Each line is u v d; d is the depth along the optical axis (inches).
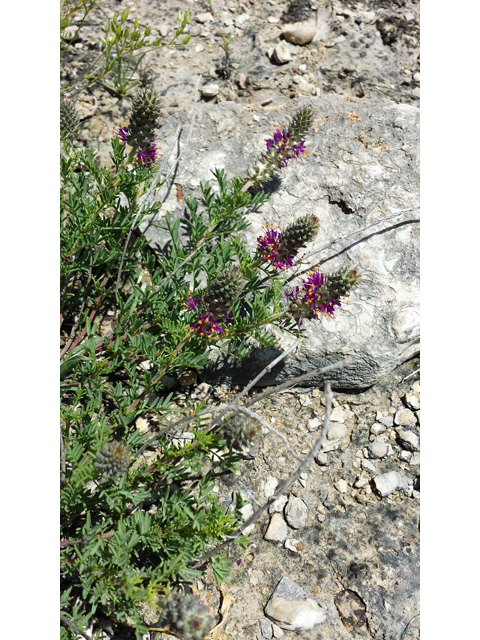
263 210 13.6
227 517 9.3
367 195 13.6
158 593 9.9
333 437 12.4
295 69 17.3
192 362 11.2
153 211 12.3
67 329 12.9
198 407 10.0
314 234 11.3
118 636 9.9
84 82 16.2
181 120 14.8
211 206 12.7
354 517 11.4
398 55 17.9
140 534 9.1
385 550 11.1
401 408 12.7
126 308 11.9
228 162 14.1
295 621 10.1
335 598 10.5
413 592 10.6
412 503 11.6
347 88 17.0
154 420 12.2
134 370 11.5
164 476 11.4
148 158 12.1
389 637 10.1
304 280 12.7
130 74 16.6
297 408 12.8
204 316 10.5
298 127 12.2
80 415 10.3
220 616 10.3
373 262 13.0
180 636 8.3
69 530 10.3
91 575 9.1
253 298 12.9
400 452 12.2
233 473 11.8
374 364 12.5
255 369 12.7
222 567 9.4
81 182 12.1
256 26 18.2
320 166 14.0
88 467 8.7
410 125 14.6
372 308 12.7
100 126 15.6
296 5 18.6
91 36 17.2
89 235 11.5
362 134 14.5
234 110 15.0
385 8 18.8
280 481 11.8
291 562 10.9
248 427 9.3
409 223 13.4
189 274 13.1
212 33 17.9
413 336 12.6
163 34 17.7
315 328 12.6
